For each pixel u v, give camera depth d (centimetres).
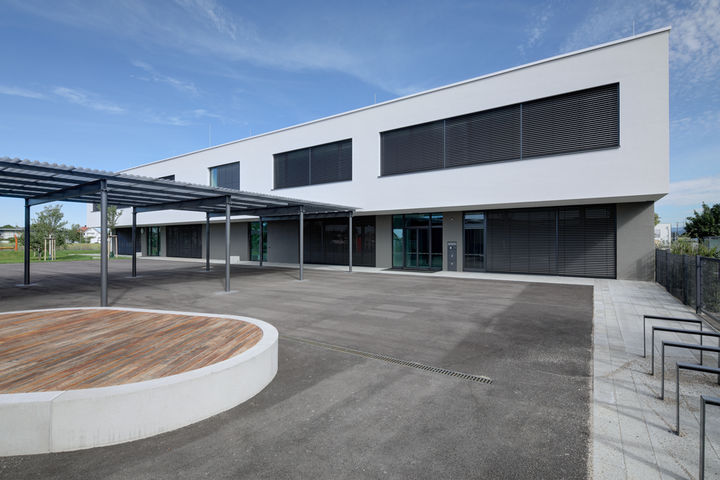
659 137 1120
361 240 1958
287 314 798
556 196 1280
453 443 303
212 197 1215
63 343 454
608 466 273
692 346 376
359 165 1770
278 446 299
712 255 1307
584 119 1243
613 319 745
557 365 487
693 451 292
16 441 288
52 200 1116
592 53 1216
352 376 448
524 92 1338
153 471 266
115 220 3234
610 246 1358
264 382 415
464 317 764
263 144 2186
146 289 1183
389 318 757
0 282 1375
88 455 288
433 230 1736
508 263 1547
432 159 1570
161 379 331
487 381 434
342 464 274
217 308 866
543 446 299
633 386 420
